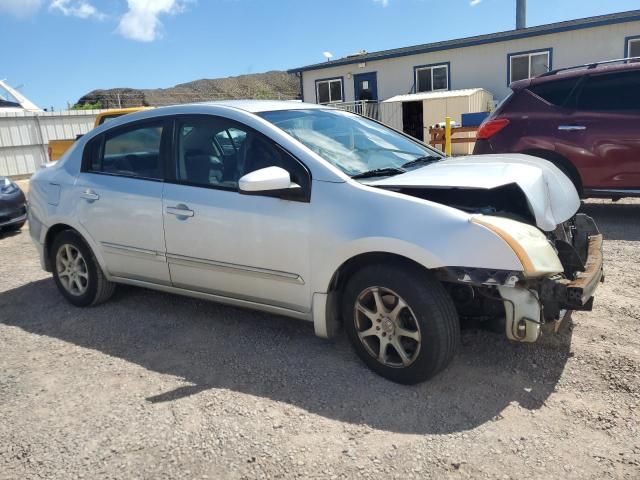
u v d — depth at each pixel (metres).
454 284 3.27
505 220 3.04
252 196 3.59
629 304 4.18
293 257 3.43
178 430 2.87
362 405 3.02
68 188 4.59
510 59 17.56
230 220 3.64
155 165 4.14
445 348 3.03
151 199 4.05
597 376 3.19
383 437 2.73
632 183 6.49
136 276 4.34
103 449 2.75
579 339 3.64
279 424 2.88
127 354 3.83
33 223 4.89
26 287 5.50
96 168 4.54
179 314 4.49
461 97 16.75
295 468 2.54
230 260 3.70
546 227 3.28
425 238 2.95
